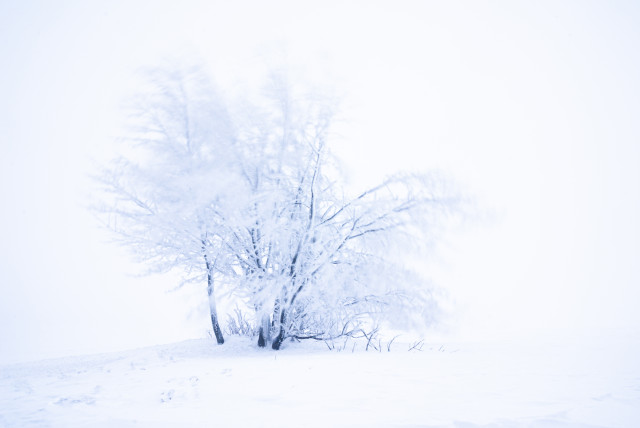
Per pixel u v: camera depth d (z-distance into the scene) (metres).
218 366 6.59
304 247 8.67
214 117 8.48
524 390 4.65
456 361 6.77
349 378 5.37
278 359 7.24
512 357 7.20
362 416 3.72
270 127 8.70
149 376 5.97
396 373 5.69
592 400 4.19
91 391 5.04
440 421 3.52
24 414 4.02
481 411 3.83
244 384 5.12
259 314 8.52
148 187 8.62
